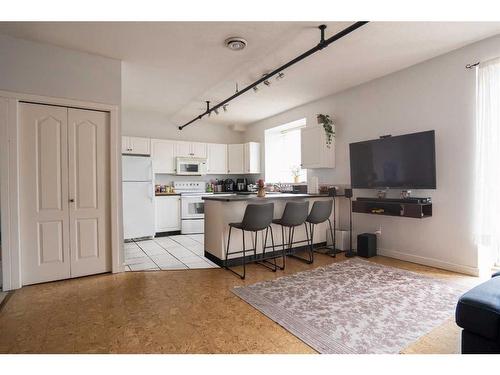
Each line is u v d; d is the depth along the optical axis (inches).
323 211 155.5
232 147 282.2
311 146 192.7
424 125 142.2
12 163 113.8
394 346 72.7
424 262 143.9
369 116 168.4
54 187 123.6
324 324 84.3
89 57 129.3
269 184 259.0
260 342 75.5
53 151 123.2
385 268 139.0
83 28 108.1
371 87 167.2
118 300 104.0
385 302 99.2
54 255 124.0
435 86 137.6
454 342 74.2
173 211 245.1
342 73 156.3
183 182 269.1
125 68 147.4
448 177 133.8
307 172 211.3
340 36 104.5
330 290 110.9
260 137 272.1
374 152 159.2
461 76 128.0
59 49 122.5
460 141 129.2
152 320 88.4
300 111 221.1
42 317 90.7
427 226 142.9
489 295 61.0
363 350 71.0
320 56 135.2
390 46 125.6
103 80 132.3
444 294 105.6
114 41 118.6
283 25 108.2
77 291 112.7
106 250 135.6
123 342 75.8
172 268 144.4
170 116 256.4
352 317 88.5
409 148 143.3
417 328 81.7
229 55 133.3
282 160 266.2
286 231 169.8
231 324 85.6
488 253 123.3
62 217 125.4
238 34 114.3
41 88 118.7
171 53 130.6
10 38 113.1
